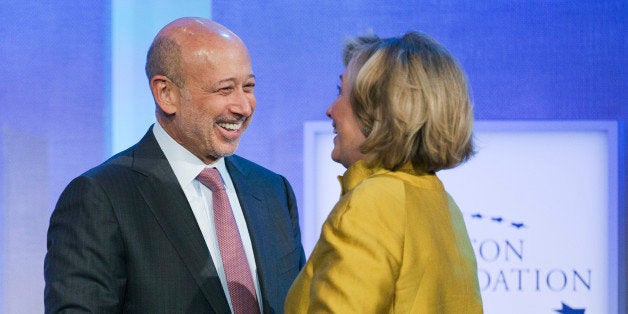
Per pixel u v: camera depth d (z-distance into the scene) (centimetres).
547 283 735
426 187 341
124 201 451
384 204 320
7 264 743
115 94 749
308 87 758
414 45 342
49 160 748
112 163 471
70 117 749
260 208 498
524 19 758
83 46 750
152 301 441
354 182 344
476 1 759
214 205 474
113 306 434
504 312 735
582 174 736
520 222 737
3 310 740
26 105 750
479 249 736
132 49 749
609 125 734
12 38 752
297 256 504
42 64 751
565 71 756
